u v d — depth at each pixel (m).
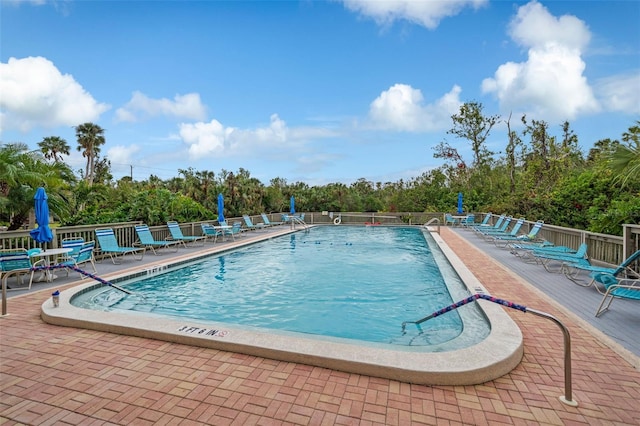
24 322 4.29
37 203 6.61
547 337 3.77
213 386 2.79
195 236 12.62
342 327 4.77
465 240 12.59
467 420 2.36
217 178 22.86
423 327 4.71
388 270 8.50
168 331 3.70
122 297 6.13
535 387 2.77
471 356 3.02
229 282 7.35
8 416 2.42
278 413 2.44
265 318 5.16
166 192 14.54
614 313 4.52
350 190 27.78
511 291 5.61
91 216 12.41
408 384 2.81
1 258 5.68
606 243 7.04
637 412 2.44
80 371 3.04
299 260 9.85
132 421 2.36
